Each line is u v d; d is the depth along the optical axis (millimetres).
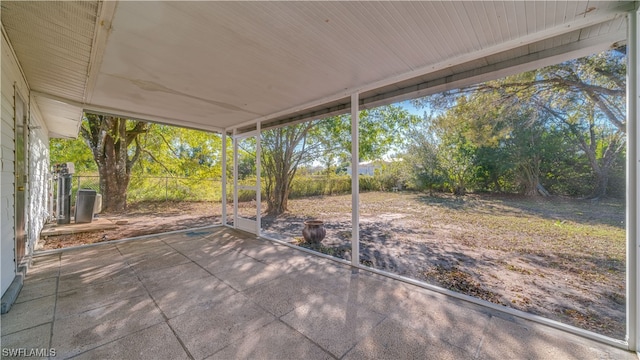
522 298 2494
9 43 2193
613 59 2572
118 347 1709
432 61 2477
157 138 9195
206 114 4617
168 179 9711
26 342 1744
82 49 2281
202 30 1950
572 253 2748
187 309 2215
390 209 4812
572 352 1688
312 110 4566
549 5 1658
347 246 4402
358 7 1692
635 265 1681
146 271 3100
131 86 3164
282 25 1895
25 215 3203
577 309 2281
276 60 2469
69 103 3838
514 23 1864
